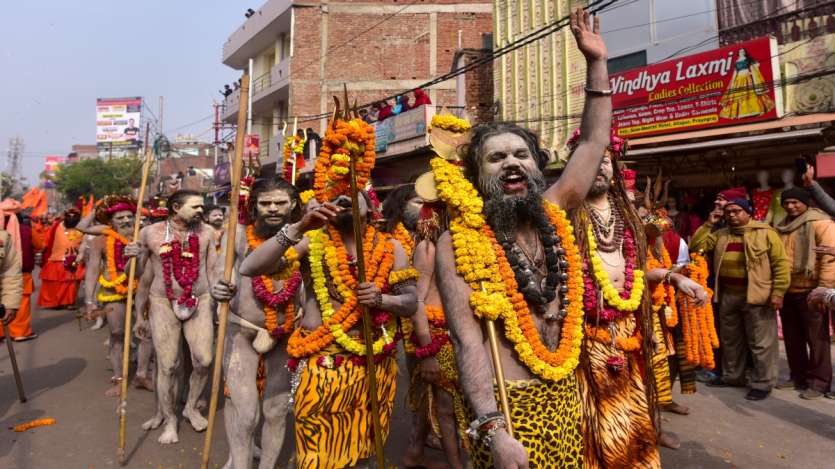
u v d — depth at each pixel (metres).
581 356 2.51
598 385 2.61
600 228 2.95
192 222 4.68
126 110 63.59
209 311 4.62
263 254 2.76
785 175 9.42
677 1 11.73
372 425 2.85
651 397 2.81
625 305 2.76
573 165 2.46
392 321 2.93
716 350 6.09
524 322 2.10
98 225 6.64
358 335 2.83
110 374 6.52
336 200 2.84
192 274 4.47
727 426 4.70
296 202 3.44
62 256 11.26
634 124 11.27
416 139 15.20
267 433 3.36
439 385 3.49
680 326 4.78
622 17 12.63
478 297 2.02
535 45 14.38
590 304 2.61
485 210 2.20
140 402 5.47
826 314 5.45
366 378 2.82
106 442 4.42
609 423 2.57
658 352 3.93
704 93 10.29
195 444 4.37
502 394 1.99
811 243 5.40
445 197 2.19
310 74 22.12
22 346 8.02
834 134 8.91
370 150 2.84
